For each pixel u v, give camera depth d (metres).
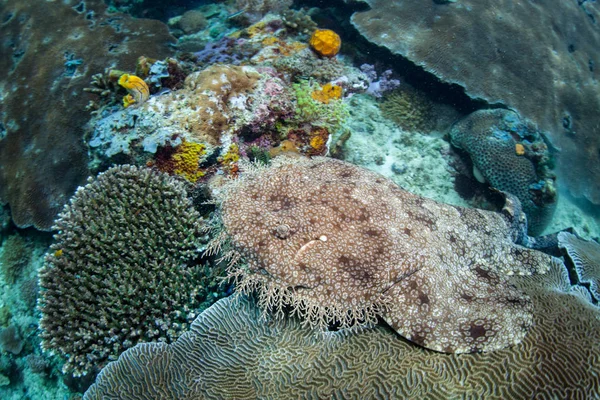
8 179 5.36
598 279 3.85
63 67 5.92
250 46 5.72
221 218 2.62
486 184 6.05
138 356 2.75
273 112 4.25
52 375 4.37
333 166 3.28
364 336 2.68
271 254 2.37
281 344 2.70
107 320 3.03
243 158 3.95
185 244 3.30
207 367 2.68
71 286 3.12
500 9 7.43
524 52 7.21
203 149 3.68
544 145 6.07
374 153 5.99
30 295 4.94
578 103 7.49
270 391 2.53
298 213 2.60
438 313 2.61
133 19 6.70
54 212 5.19
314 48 6.04
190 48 6.72
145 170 3.53
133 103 4.00
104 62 5.95
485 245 3.47
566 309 3.00
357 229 2.63
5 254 5.23
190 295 3.21
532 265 3.62
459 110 6.90
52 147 5.38
